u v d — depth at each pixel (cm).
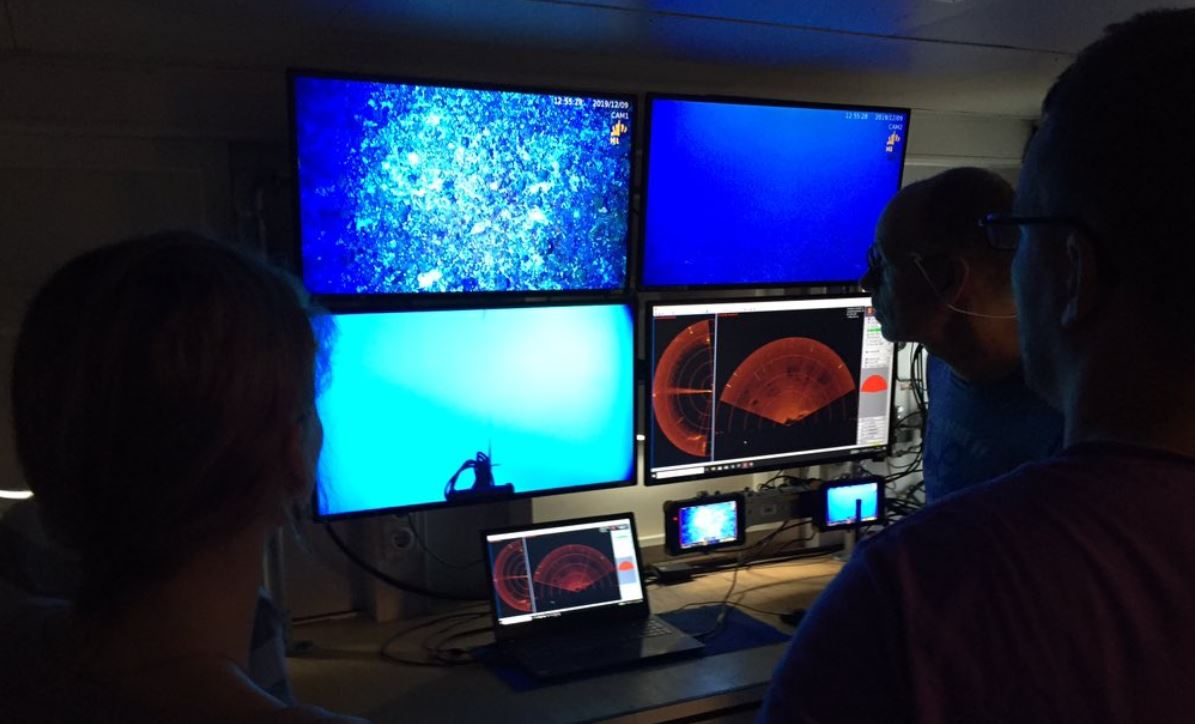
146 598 52
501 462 191
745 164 204
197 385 49
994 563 53
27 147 169
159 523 50
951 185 137
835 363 221
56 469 50
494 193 185
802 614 198
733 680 169
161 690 49
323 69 170
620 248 201
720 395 211
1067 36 175
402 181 176
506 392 190
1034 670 51
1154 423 54
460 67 196
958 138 259
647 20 161
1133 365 54
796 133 206
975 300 135
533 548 191
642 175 197
